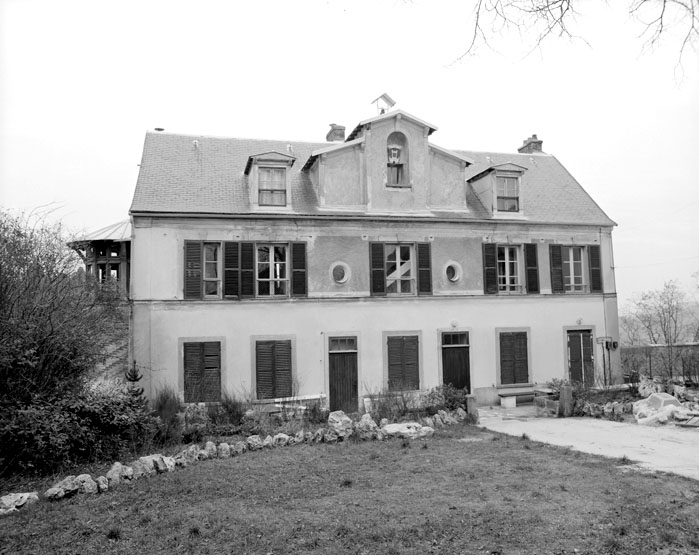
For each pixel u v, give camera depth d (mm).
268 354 18766
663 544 6289
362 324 19828
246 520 7211
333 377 19438
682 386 19906
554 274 22141
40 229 14070
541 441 12656
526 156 26406
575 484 8719
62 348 12078
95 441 11109
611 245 23062
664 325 31656
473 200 22438
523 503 7762
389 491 8492
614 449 11570
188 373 18031
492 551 6133
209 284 18766
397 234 20516
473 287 21156
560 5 4703
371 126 20594
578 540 6406
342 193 20297
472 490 8477
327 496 8281
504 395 20734
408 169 20953
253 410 15758
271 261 19484
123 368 18219
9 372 10906
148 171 19703
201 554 6246
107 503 8172
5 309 11156
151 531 6973
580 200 23750
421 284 20547
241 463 10484
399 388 18797
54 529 7195
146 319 17781
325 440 12547
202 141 22000
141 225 18078
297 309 19203
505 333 21359
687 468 9750
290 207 19484
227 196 19484
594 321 22469
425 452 11383
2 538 6930
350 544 6371
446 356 20703
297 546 6355
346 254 19906
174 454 11523
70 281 13891
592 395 18547
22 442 10062
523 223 21734
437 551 6148
